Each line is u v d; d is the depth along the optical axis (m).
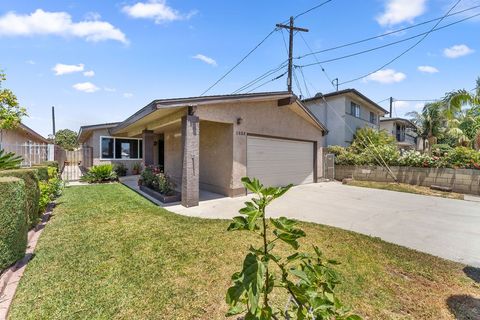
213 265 3.34
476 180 9.76
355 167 13.30
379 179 12.51
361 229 5.24
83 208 6.21
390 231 5.14
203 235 4.41
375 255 3.84
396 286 2.99
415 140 29.09
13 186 3.07
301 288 1.40
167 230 4.64
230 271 3.20
